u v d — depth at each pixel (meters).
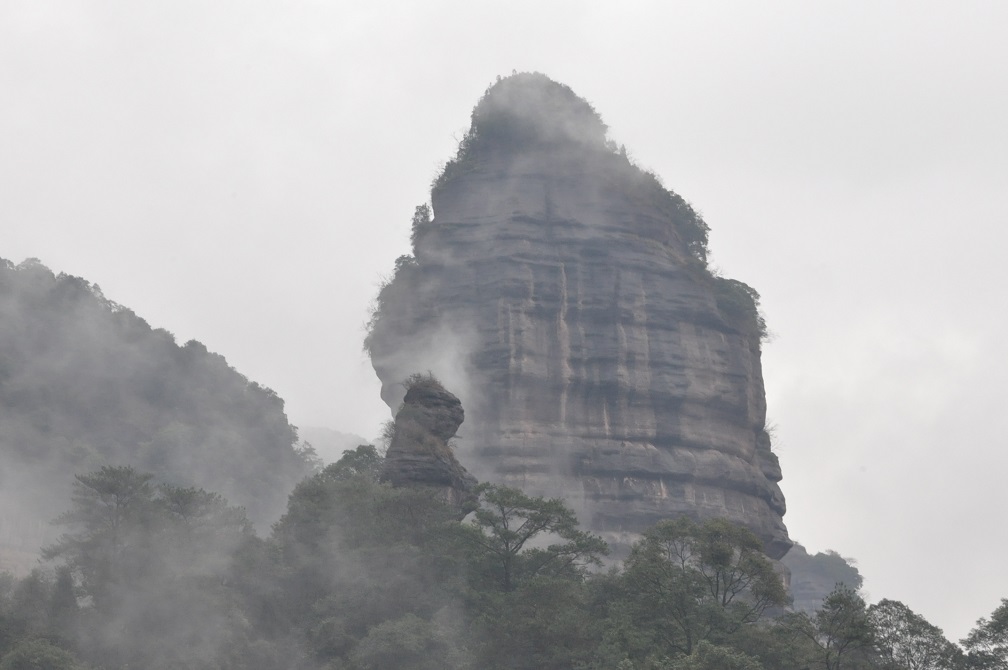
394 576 174.88
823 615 161.88
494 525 182.50
